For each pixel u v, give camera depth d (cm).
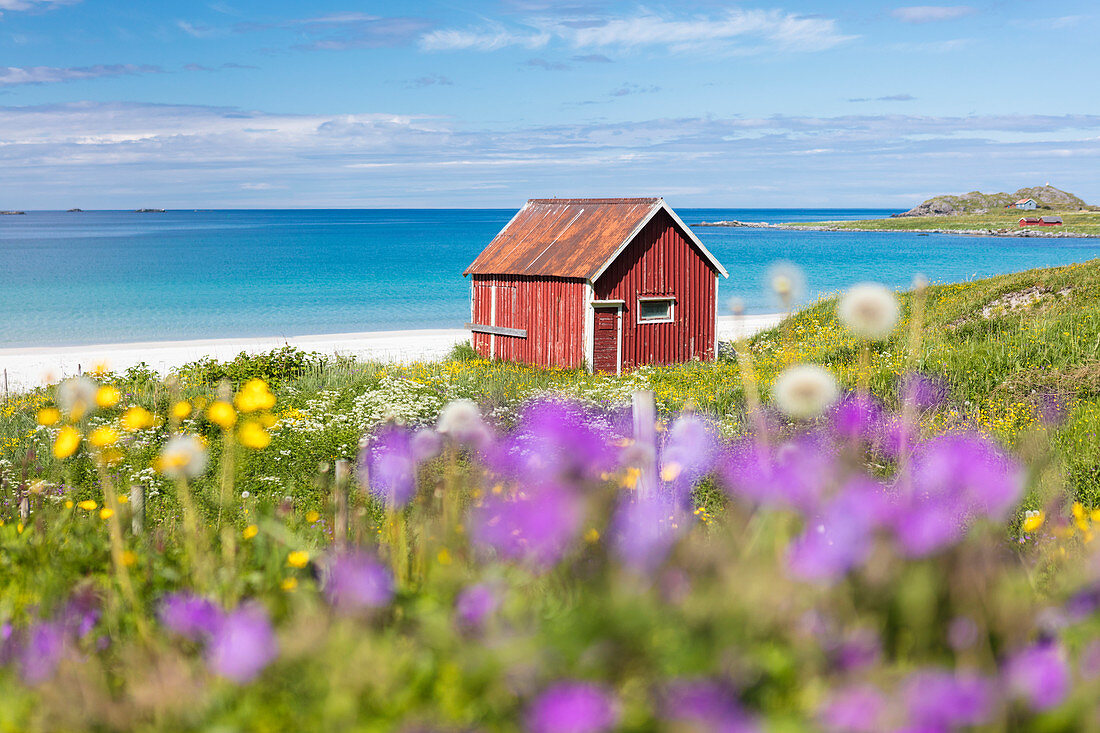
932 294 2448
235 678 201
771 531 212
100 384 1848
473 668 177
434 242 14550
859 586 182
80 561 351
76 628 269
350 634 212
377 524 440
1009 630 181
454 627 202
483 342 2733
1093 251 11212
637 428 418
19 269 8281
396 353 3145
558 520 242
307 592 261
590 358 2356
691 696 151
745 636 175
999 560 211
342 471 383
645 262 2434
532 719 152
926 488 217
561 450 271
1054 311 1848
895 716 144
